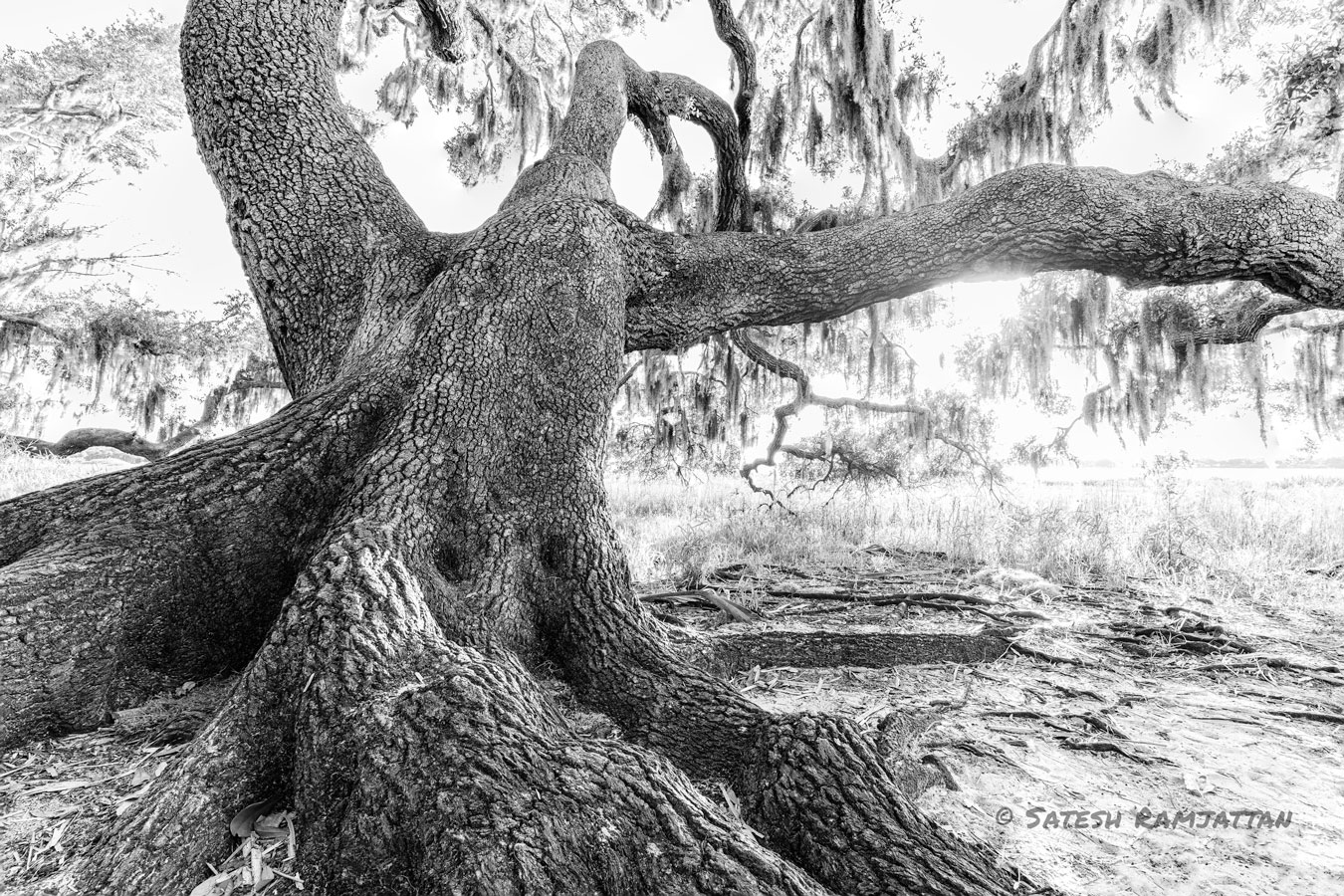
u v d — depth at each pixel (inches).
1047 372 402.9
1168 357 393.1
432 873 53.1
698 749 89.4
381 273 160.2
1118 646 170.9
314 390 139.4
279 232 162.9
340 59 399.2
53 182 673.6
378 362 132.2
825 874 63.1
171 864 61.1
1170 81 280.7
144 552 98.2
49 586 89.4
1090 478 777.6
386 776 61.4
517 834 53.6
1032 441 555.2
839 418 513.3
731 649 145.1
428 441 118.3
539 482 126.6
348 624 79.4
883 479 467.8
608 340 149.7
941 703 120.6
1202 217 177.9
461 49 363.3
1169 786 96.5
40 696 87.0
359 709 68.9
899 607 206.4
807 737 78.3
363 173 172.9
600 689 104.9
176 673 102.3
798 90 342.3
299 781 68.3
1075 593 228.8
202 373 649.6
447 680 70.2
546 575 118.3
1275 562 265.4
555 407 134.4
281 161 164.4
